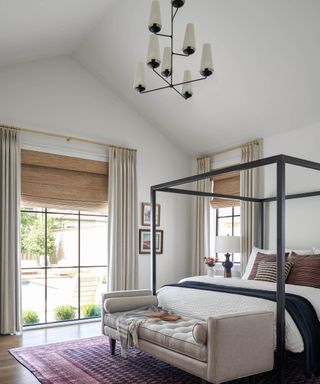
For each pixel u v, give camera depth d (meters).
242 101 5.08
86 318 5.52
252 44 4.23
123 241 5.74
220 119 5.59
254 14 3.90
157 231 6.27
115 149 5.84
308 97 4.55
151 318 3.42
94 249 7.08
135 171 6.02
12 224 4.72
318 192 4.65
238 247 5.36
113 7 4.55
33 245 6.35
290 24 3.82
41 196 5.20
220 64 4.66
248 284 3.88
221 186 6.28
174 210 6.54
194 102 5.48
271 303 3.13
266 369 2.82
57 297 6.62
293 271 4.12
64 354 3.83
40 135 5.22
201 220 6.38
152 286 4.44
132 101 6.04
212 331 2.57
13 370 3.38
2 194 4.67
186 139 6.41
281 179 2.98
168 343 2.93
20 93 5.08
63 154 5.42
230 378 2.60
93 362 3.59
